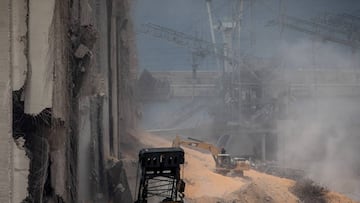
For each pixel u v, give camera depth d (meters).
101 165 108.00
